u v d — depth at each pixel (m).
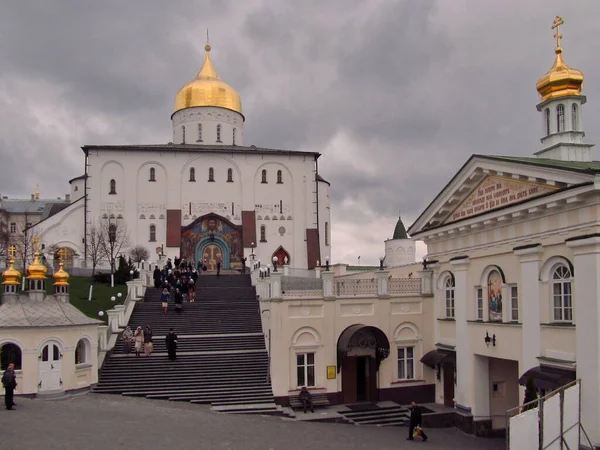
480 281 29.64
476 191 29.44
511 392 30.22
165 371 33.06
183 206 71.75
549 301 24.41
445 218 32.59
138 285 43.75
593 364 21.55
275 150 74.12
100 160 70.75
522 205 25.16
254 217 72.50
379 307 35.44
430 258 35.72
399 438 27.02
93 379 30.77
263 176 73.81
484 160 27.67
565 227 23.53
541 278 24.80
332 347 34.34
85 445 19.08
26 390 27.38
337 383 34.12
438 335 34.91
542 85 31.59
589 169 21.42
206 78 83.19
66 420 22.50
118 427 22.05
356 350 34.44
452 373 34.19
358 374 35.25
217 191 72.62
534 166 24.23
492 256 28.59
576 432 21.22
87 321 30.25
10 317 27.77
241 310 42.03
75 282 55.56
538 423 19.66
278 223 73.31
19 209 113.19
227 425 25.03
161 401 30.08
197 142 80.12
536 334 24.89
